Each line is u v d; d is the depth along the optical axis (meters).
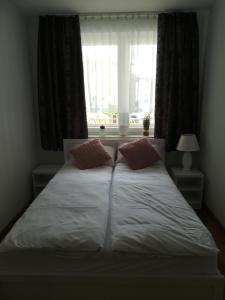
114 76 3.39
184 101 3.25
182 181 3.36
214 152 2.89
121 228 1.58
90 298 1.47
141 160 2.92
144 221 1.65
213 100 2.92
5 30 2.71
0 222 2.60
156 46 3.23
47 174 3.38
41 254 1.46
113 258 1.45
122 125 3.41
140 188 2.22
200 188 3.11
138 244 1.44
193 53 3.11
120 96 3.41
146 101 3.42
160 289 1.44
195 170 3.26
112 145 3.39
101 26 3.23
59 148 3.51
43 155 3.68
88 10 3.07
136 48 3.25
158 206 1.87
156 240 1.45
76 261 1.46
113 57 3.33
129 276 1.42
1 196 2.62
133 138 3.37
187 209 1.85
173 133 3.38
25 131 3.24
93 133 3.59
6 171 2.73
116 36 3.26
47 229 1.57
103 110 3.51
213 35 2.92
